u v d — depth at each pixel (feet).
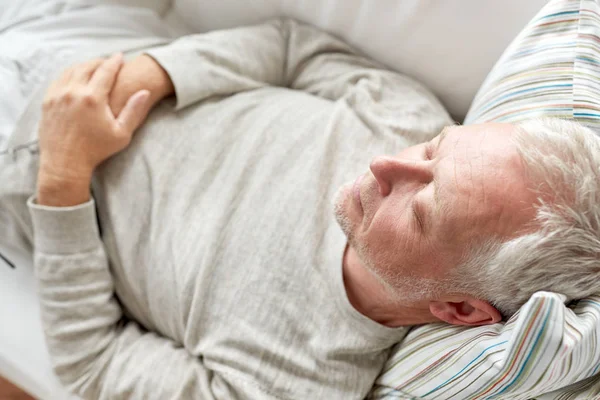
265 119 2.66
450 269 1.82
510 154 1.70
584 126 2.01
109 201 2.54
